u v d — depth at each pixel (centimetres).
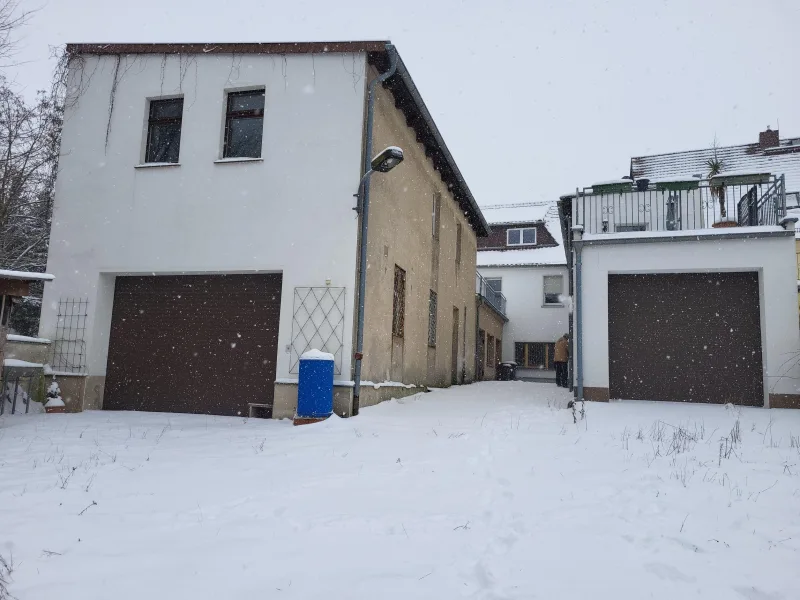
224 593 243
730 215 1316
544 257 2753
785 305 891
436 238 1443
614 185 1130
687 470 500
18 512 361
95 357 983
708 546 314
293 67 958
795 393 868
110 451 588
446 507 389
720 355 954
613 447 613
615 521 358
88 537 315
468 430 734
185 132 986
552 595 248
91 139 1027
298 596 242
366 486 446
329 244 904
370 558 290
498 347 2605
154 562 278
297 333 893
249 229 937
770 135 2134
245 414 933
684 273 983
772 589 257
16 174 1361
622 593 252
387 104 1036
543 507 389
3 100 1319
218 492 422
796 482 455
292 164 934
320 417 801
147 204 985
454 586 257
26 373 938
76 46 1041
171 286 1000
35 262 1479
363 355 909
